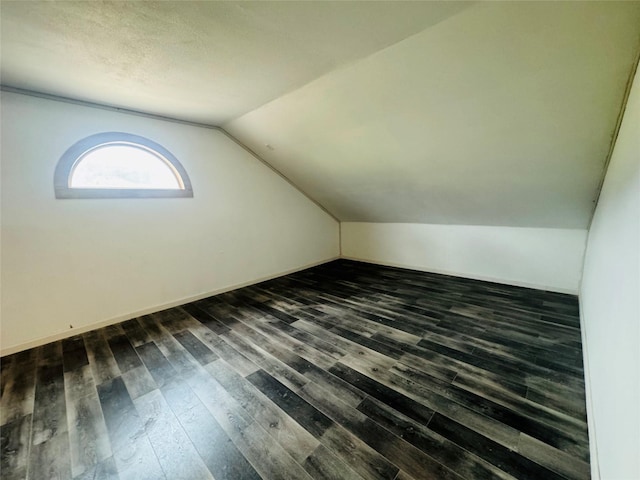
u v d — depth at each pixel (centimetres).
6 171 229
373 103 230
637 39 131
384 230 485
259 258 418
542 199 283
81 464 138
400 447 139
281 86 230
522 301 309
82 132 263
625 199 119
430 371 196
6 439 153
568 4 127
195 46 174
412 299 330
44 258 249
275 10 142
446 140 246
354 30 159
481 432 145
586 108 175
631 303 90
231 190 376
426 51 173
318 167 374
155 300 316
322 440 145
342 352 225
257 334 260
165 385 193
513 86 177
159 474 132
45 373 210
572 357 204
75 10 139
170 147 320
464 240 398
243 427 156
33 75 209
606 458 102
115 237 286
